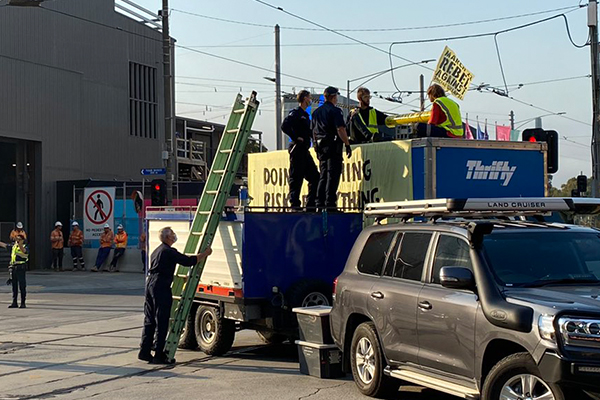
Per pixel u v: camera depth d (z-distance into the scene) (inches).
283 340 538.6
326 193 484.4
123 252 1397.6
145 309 460.4
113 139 1779.0
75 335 595.8
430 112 487.5
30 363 469.7
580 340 238.1
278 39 1306.6
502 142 459.8
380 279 342.6
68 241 1491.1
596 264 291.7
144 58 1893.5
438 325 296.4
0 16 1528.1
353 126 511.2
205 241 450.3
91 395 373.1
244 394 363.9
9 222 1504.7
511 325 256.5
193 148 2037.4
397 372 324.2
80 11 1713.8
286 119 505.0
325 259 454.6
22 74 1507.1
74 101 1631.4
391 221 443.2
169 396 365.1
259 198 569.3
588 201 354.9
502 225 307.3
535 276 282.0
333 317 375.6
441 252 310.8
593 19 924.0
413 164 445.1
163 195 1093.8
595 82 928.3
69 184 1560.0
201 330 491.5
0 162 1492.4
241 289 437.4
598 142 928.3
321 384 382.6
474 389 279.0
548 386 243.3
